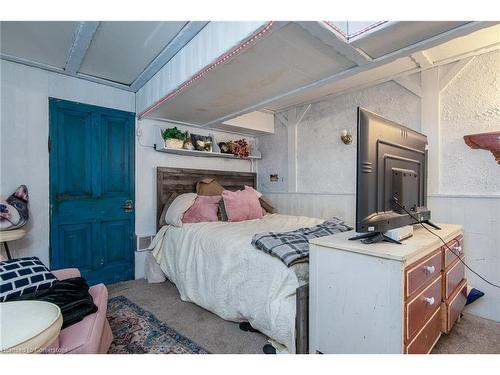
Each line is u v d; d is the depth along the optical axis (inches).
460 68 88.5
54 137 97.0
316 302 57.1
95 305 51.9
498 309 81.3
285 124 148.3
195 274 90.2
